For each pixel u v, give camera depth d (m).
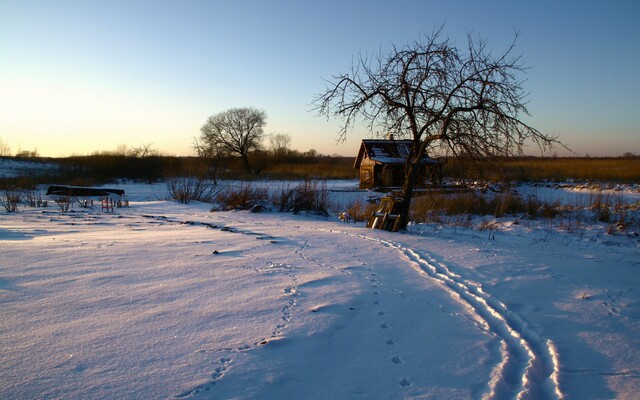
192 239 9.84
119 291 5.60
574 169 43.38
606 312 5.53
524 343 4.58
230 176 49.28
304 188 18.38
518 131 10.73
